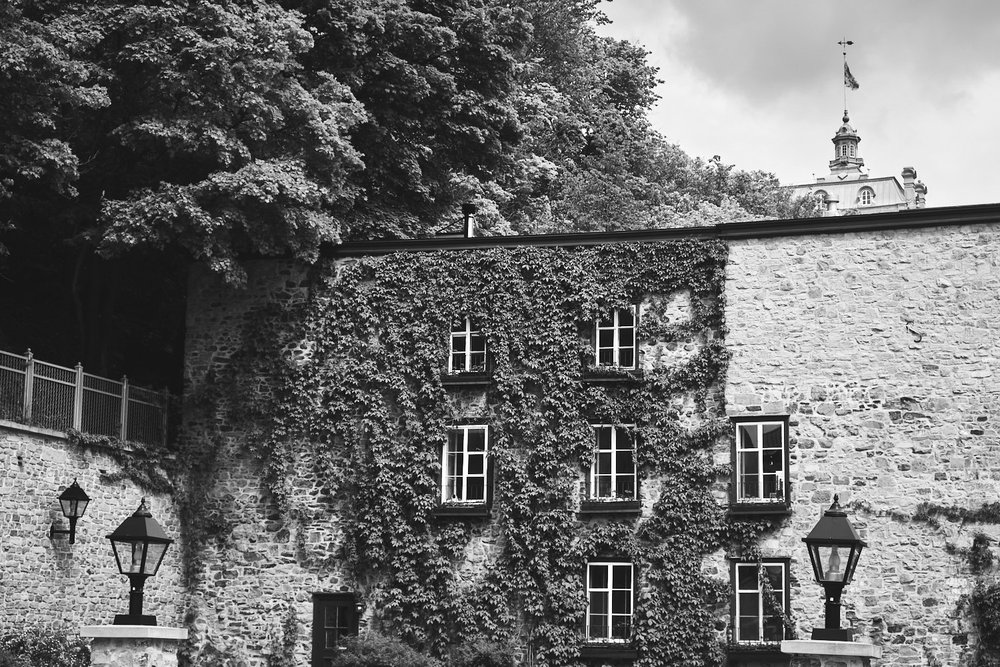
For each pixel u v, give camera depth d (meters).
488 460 31.59
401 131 37.56
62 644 28.19
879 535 29.44
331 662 31.69
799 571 29.64
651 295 31.55
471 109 38.22
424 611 31.16
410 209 38.72
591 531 30.64
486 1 40.44
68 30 29.84
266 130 31.59
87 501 28.95
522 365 31.73
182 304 37.88
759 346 30.73
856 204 116.06
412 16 36.56
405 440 32.06
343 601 31.91
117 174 32.94
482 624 30.72
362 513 31.92
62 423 29.41
